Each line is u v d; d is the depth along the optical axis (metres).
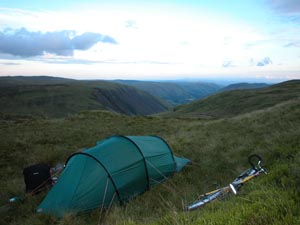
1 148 21.08
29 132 28.14
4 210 10.33
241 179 7.79
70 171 10.14
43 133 27.12
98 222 8.24
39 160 17.55
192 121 34.88
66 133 26.83
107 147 10.70
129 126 31.25
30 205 10.36
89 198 9.33
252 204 5.15
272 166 9.36
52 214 8.90
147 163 10.95
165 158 12.12
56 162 17.33
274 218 4.38
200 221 5.07
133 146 11.24
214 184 9.76
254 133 17.36
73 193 9.41
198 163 13.39
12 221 9.40
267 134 16.12
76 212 8.88
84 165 10.01
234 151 13.82
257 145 13.95
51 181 12.09
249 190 6.96
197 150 15.62
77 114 43.62
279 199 4.97
